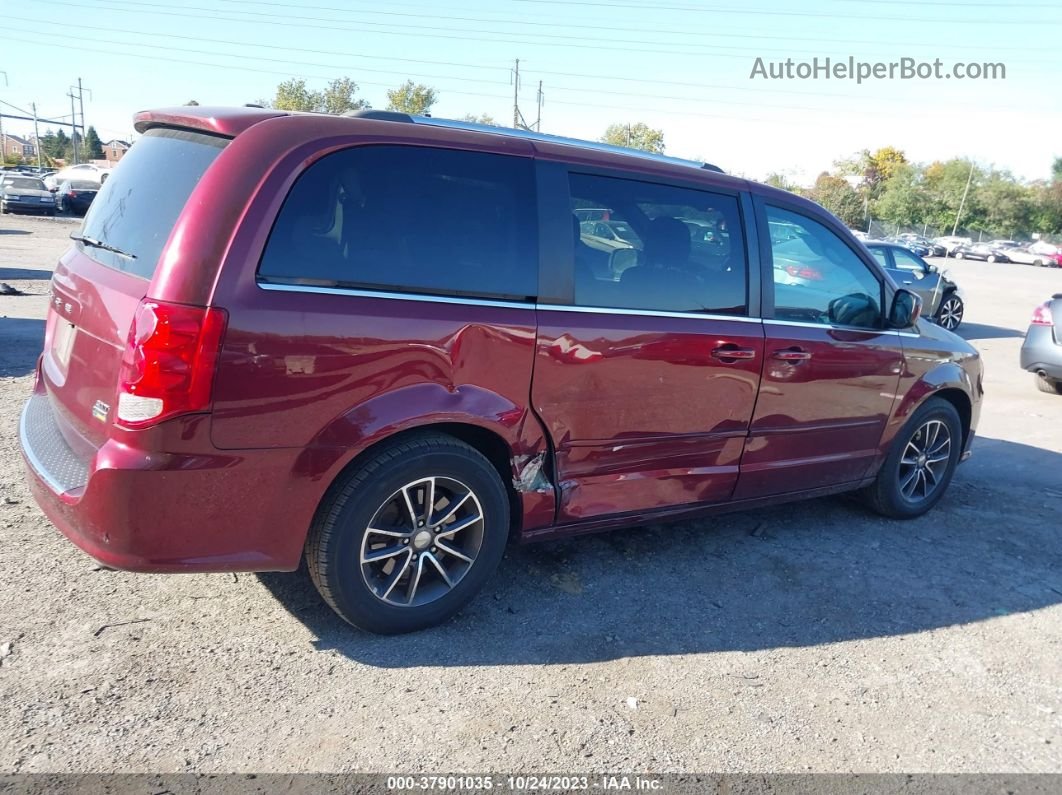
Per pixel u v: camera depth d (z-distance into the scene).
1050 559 4.72
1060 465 6.66
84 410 2.99
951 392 5.22
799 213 4.38
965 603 4.08
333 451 2.97
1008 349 13.73
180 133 3.23
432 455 3.18
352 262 2.99
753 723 2.98
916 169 84.31
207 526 2.83
